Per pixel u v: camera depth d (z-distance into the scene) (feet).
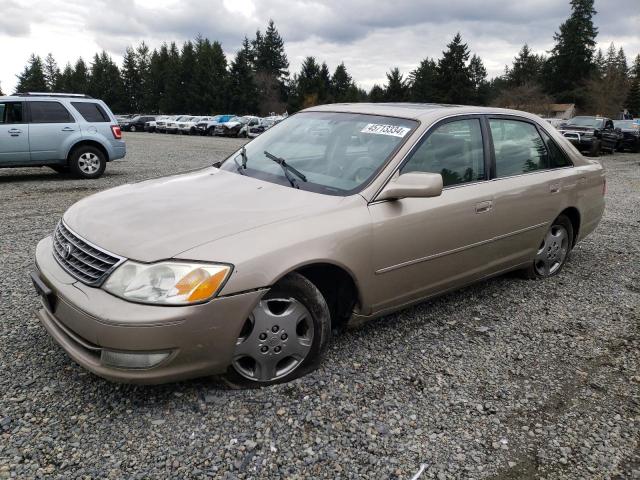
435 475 7.83
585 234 17.61
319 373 10.30
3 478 7.25
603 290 15.98
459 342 12.10
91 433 8.28
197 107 244.63
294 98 242.37
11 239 19.42
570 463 8.25
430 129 12.17
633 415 9.56
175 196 10.69
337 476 7.68
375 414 9.16
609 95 222.28
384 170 11.12
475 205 12.71
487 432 8.89
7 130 33.35
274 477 7.59
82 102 36.09
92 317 8.25
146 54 292.61
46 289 9.32
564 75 261.24
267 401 9.30
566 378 10.77
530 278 16.38
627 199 33.40
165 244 8.63
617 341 12.57
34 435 8.16
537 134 15.62
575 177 16.34
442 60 223.51
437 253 11.97
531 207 14.56
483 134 13.61
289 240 9.32
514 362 11.32
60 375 9.83
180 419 8.71
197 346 8.50
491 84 330.75
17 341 11.09
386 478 7.72
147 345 8.15
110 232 9.21
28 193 29.94
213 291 8.45
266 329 9.37
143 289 8.24
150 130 144.25
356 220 10.30
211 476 7.53
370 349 11.49
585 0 254.47
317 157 12.06
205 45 272.51
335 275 10.74
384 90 240.32
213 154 60.39
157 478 7.44
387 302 11.34
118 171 41.04
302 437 8.45
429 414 9.27
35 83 341.00
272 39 314.14
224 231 9.05
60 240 10.03
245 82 239.09
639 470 8.16
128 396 9.24
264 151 13.03
